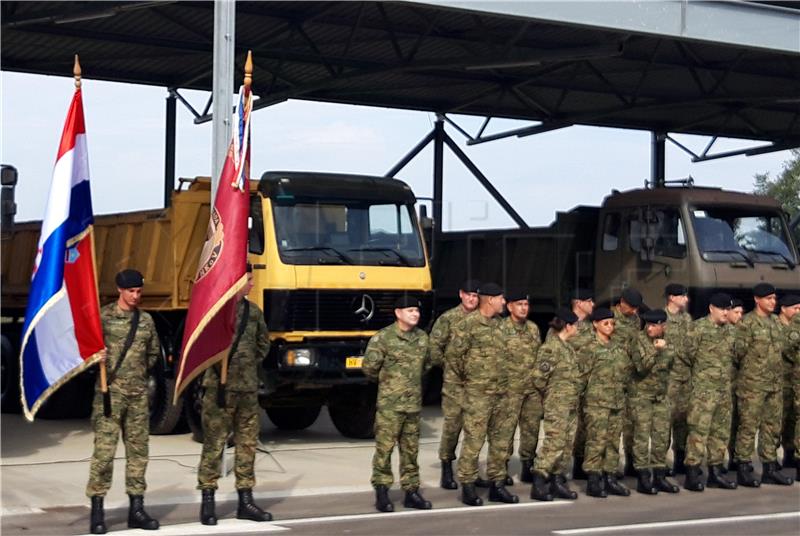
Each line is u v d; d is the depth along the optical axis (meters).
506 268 18.50
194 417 14.21
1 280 17.67
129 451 9.29
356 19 18.34
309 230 13.69
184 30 18.12
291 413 16.34
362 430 15.12
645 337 11.37
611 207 16.84
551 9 14.23
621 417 11.28
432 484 11.80
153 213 15.09
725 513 10.34
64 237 9.31
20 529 9.36
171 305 14.60
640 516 10.14
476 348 10.60
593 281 17.11
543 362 10.93
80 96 9.66
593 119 23.19
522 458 12.06
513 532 9.33
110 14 15.16
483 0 13.78
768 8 15.80
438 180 22.42
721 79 20.66
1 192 13.61
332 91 21.83
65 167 9.46
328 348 13.59
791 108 22.77
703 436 11.65
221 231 9.65
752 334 11.96
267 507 10.48
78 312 9.09
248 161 9.88
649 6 14.90
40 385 9.23
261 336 9.91
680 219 15.95
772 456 12.19
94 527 9.12
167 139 21.16
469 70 20.59
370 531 9.34
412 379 10.23
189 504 10.60
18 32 17.59
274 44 19.27
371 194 14.12
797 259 16.50
